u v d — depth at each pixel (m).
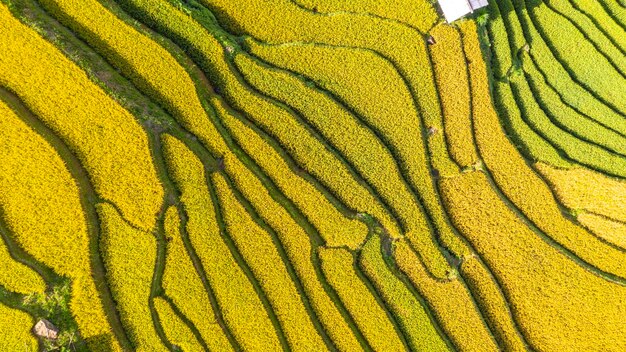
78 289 16.47
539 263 18.58
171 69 17.84
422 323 17.83
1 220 16.52
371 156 18.58
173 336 16.81
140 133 17.12
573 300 18.47
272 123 18.36
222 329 17.03
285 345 17.31
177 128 17.80
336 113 18.66
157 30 18.36
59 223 16.62
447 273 18.33
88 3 17.75
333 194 18.34
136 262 16.95
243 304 17.25
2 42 16.86
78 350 16.39
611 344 18.28
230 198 17.58
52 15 17.61
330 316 17.53
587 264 18.84
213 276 17.27
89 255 16.62
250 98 18.38
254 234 17.55
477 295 18.38
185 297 17.03
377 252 18.05
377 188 18.52
